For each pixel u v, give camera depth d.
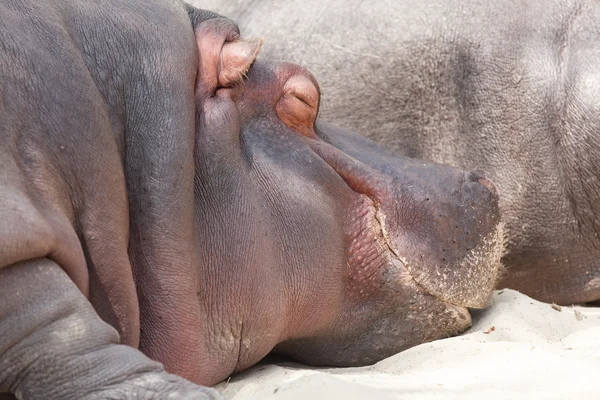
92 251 13.59
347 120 23.80
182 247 14.62
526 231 22.67
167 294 14.49
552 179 22.42
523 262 22.86
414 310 17.36
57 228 12.37
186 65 15.37
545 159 22.44
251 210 15.64
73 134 13.52
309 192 16.34
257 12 24.81
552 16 22.91
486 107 22.89
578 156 22.16
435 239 17.36
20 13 13.78
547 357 15.24
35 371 11.81
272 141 16.55
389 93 23.58
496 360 15.46
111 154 13.98
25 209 11.97
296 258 16.03
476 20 23.16
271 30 24.39
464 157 23.16
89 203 13.59
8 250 11.61
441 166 18.19
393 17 23.62
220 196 15.48
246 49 16.22
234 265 15.32
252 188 15.86
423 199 17.38
